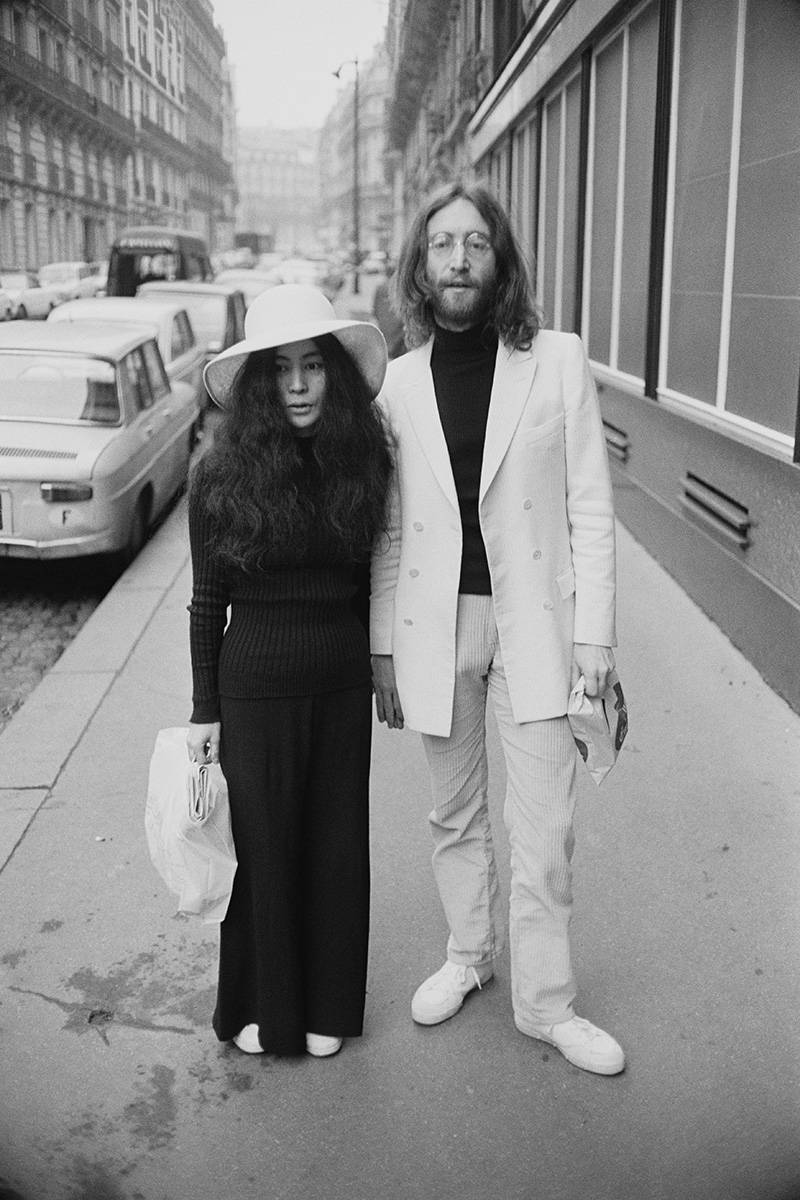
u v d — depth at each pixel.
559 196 10.11
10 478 6.44
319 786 2.48
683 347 6.46
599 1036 2.54
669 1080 2.50
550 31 9.72
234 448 2.30
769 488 4.77
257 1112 2.43
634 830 3.59
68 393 7.18
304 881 2.52
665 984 2.84
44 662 5.90
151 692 4.83
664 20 6.52
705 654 5.13
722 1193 2.18
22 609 6.77
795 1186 2.19
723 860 3.42
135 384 7.62
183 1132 2.38
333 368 2.32
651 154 7.10
